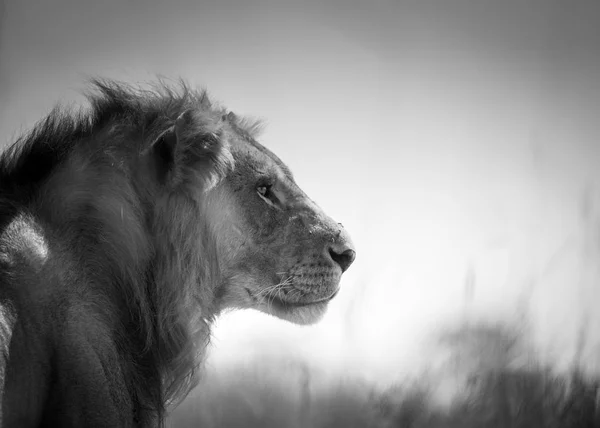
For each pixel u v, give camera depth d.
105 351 7.75
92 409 7.54
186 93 9.28
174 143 8.44
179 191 8.56
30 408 7.33
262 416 12.30
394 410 11.85
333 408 12.09
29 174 8.08
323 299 9.57
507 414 11.05
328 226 9.54
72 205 8.00
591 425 10.93
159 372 8.55
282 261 9.30
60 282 7.65
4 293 7.36
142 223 8.40
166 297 8.50
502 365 11.65
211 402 12.61
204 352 9.08
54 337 7.48
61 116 8.70
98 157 8.31
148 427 8.26
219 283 9.06
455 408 11.48
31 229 7.70
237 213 9.10
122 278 8.14
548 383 11.36
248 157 9.26
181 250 8.57
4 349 7.21
